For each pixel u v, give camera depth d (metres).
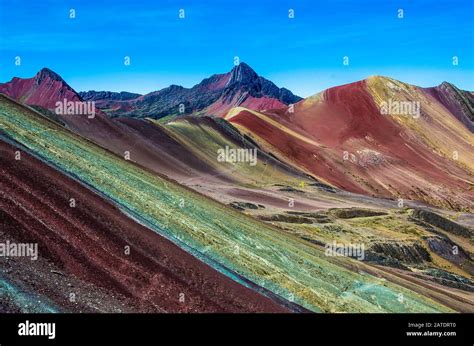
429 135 196.88
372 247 71.44
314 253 40.78
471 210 152.25
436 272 69.12
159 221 29.31
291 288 29.11
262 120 168.62
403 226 87.50
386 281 40.53
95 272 20.02
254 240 35.19
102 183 30.39
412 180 160.75
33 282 17.53
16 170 23.89
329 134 184.50
